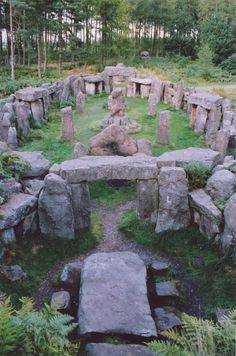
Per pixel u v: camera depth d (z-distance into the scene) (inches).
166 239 294.5
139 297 214.5
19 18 1256.2
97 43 1493.6
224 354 132.5
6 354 128.3
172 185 293.4
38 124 622.8
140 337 189.6
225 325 144.9
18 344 132.5
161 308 218.2
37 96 631.8
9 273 244.1
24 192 300.0
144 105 790.5
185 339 142.0
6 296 227.1
